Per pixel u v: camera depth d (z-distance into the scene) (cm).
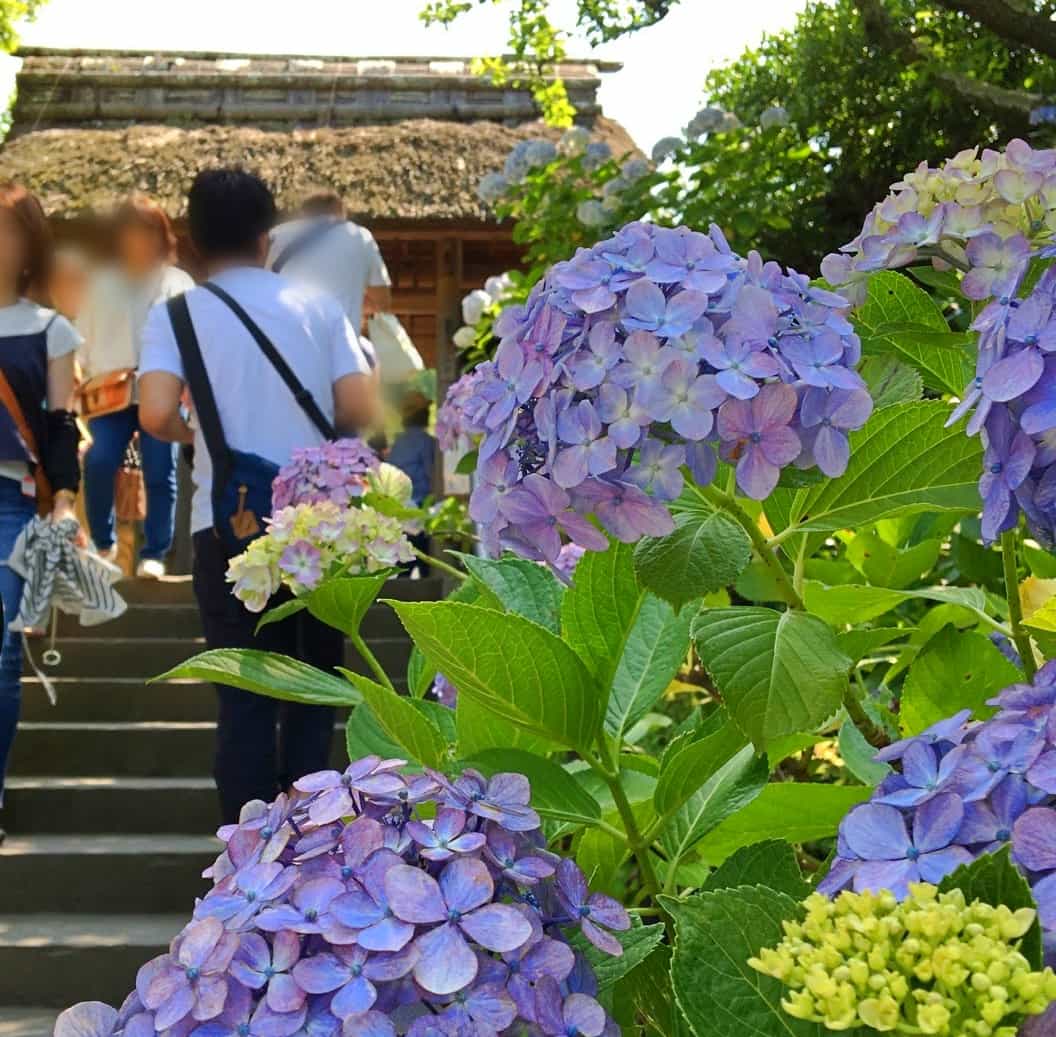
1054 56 214
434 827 75
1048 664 74
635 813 117
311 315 307
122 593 576
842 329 90
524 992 69
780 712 88
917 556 165
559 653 95
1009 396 72
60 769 481
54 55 845
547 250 427
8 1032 334
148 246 510
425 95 790
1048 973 52
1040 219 96
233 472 288
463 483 597
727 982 64
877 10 302
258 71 822
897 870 65
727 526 92
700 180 404
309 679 130
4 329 361
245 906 73
